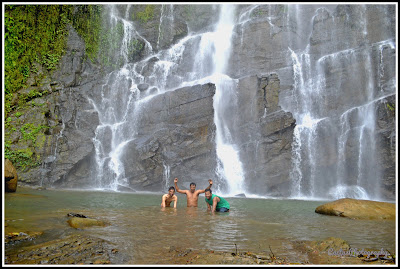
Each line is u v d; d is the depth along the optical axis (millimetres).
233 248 4613
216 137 21438
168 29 24359
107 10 22484
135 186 18078
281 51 23984
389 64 22281
